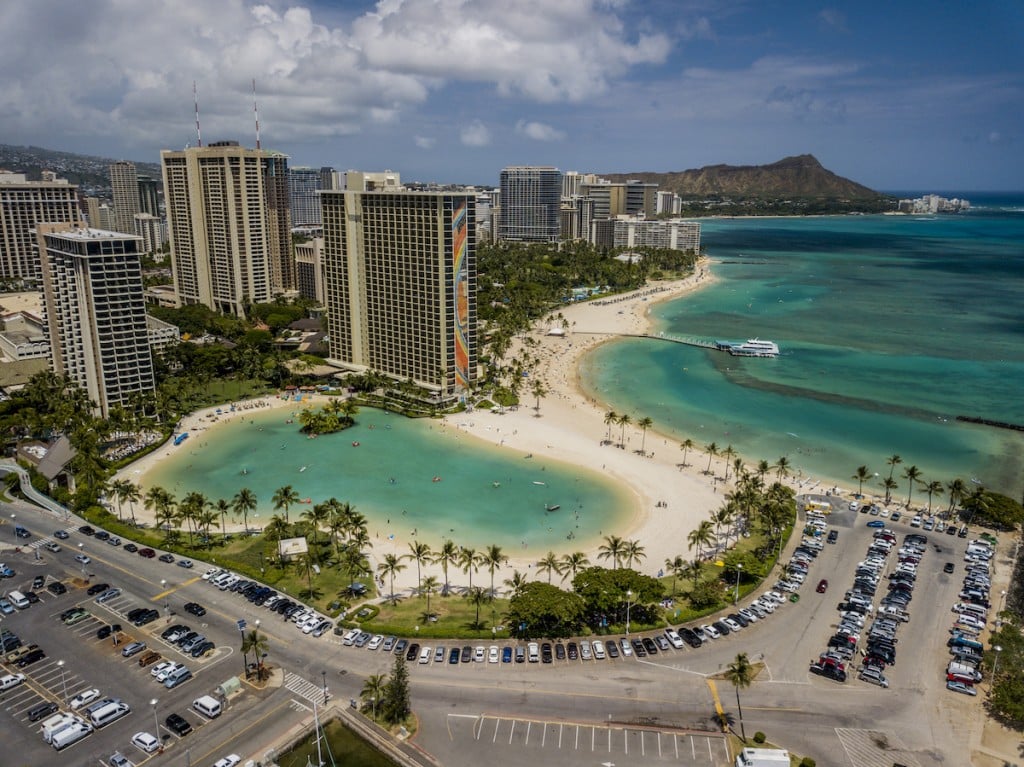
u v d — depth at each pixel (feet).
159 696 444.55
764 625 526.98
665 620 526.98
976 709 444.55
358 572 569.23
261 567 601.21
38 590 559.38
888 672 475.72
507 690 453.17
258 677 463.01
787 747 409.69
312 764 396.57
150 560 610.65
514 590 573.74
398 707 422.00
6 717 427.33
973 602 557.33
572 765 395.96
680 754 404.77
